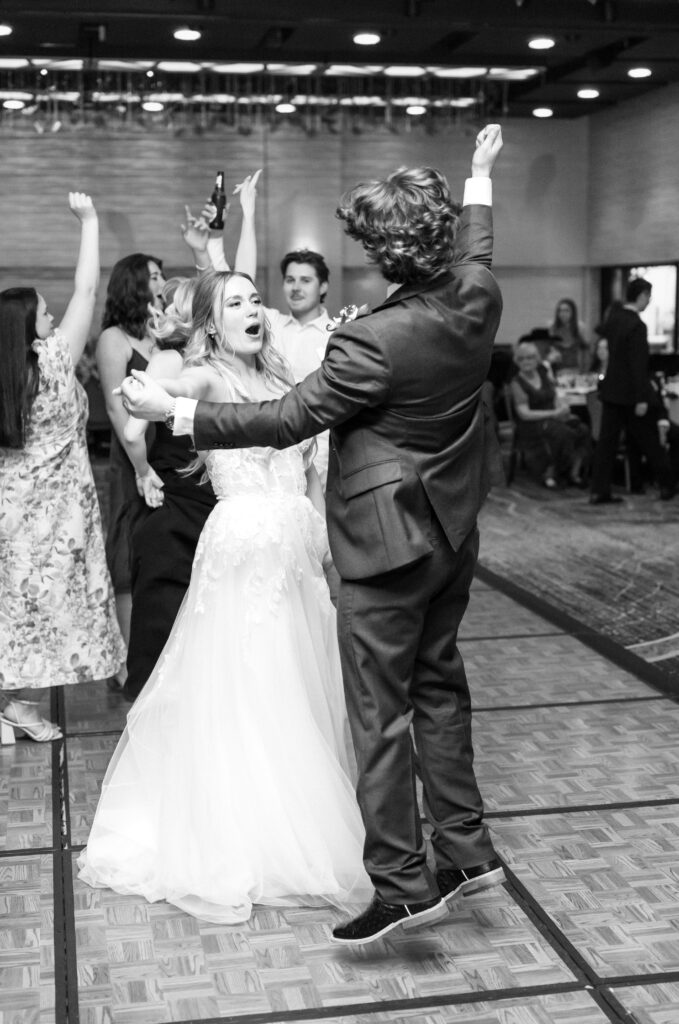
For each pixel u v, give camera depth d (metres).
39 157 12.62
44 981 2.54
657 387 9.76
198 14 7.54
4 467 3.83
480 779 3.62
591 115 13.33
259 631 2.90
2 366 3.72
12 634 3.86
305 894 2.87
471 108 11.91
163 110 11.73
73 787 3.59
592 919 2.78
